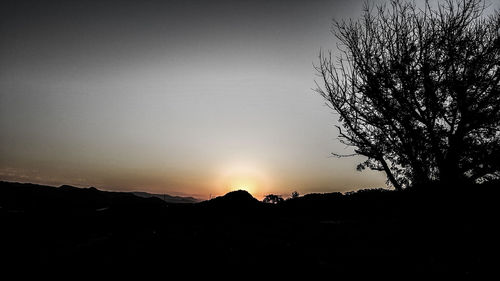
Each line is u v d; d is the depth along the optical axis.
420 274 7.52
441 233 10.52
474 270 7.61
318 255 9.40
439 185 12.12
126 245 10.91
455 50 13.01
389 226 12.48
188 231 14.59
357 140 14.20
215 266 8.25
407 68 13.24
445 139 12.44
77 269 7.96
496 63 12.45
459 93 12.46
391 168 13.70
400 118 13.05
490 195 11.88
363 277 7.41
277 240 11.80
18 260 8.83
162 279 7.19
